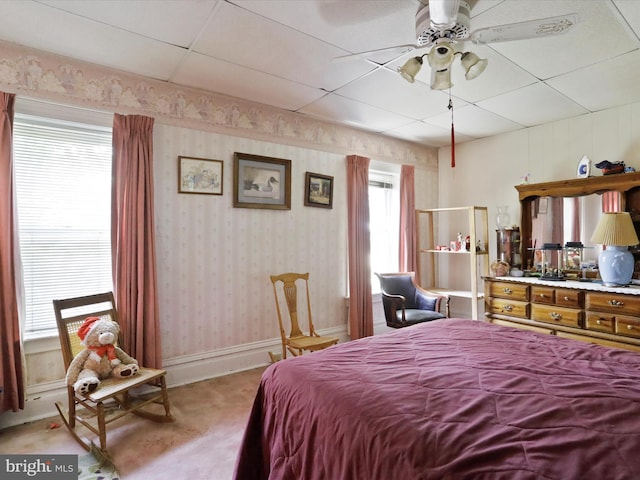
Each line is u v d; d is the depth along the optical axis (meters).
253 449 1.50
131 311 2.53
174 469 1.82
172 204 2.82
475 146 4.29
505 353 1.61
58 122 2.42
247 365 3.20
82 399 2.21
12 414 2.24
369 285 3.85
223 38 2.12
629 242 2.72
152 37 2.12
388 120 3.60
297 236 3.51
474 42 1.72
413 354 1.62
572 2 1.78
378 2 1.78
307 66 2.47
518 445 0.92
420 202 4.50
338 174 3.79
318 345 2.90
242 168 3.13
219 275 3.05
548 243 3.44
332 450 1.11
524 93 2.90
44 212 2.41
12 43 2.19
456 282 4.46
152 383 2.58
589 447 0.90
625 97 2.97
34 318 2.38
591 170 3.33
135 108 2.64
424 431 0.99
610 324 2.66
